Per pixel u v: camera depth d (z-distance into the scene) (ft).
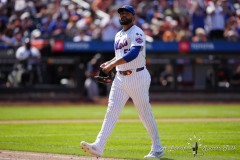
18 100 263.29
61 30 285.43
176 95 274.36
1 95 262.88
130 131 154.30
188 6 317.01
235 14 309.63
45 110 239.50
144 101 101.14
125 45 99.71
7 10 298.97
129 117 204.44
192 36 291.99
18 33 275.80
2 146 120.57
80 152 110.73
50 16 296.71
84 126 169.99
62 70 267.18
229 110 238.48
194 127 163.63
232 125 169.78
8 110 239.09
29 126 169.99
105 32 277.44
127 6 99.25
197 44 277.44
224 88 278.46
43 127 166.61
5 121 188.03
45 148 116.98
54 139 134.51
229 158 101.76
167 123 179.11
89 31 289.74
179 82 276.41
